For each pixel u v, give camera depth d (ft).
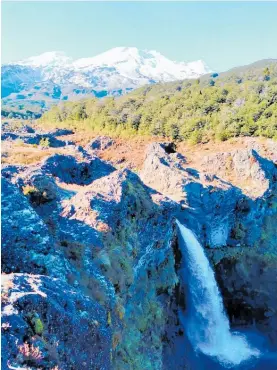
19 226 56.13
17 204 59.11
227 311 159.22
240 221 169.89
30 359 35.22
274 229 180.14
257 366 132.77
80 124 424.46
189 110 371.56
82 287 58.34
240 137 292.81
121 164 268.82
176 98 427.74
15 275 44.42
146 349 89.20
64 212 81.76
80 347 43.29
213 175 170.71
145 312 100.12
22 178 85.92
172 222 127.85
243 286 160.04
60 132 378.12
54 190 89.04
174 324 121.49
